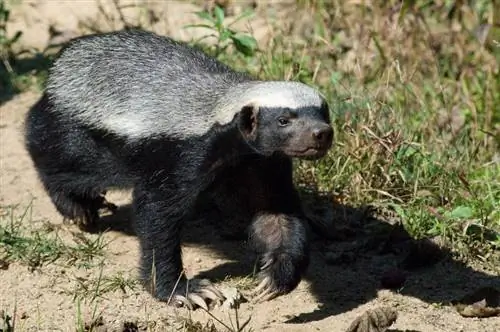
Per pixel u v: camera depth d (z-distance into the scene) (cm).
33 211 1248
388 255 1138
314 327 966
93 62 1134
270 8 1769
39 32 1830
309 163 1286
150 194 1036
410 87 1432
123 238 1188
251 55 1477
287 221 1039
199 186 1024
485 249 1129
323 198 1257
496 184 1234
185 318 980
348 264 1114
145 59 1102
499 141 1341
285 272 1012
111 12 1834
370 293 1048
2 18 1780
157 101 1055
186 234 1197
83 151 1141
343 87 1387
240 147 1002
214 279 1083
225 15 1794
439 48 1556
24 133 1221
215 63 1103
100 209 1266
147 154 1040
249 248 1143
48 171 1190
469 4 1582
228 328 939
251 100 976
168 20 1791
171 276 1031
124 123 1070
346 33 1630
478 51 1533
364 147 1264
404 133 1309
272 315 1001
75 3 1883
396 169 1256
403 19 1547
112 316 995
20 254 1106
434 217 1175
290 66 1435
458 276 1087
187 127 1019
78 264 1101
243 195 1059
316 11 1666
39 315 994
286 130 958
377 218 1219
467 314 995
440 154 1298
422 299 1037
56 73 1172
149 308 1016
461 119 1375
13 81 1622
